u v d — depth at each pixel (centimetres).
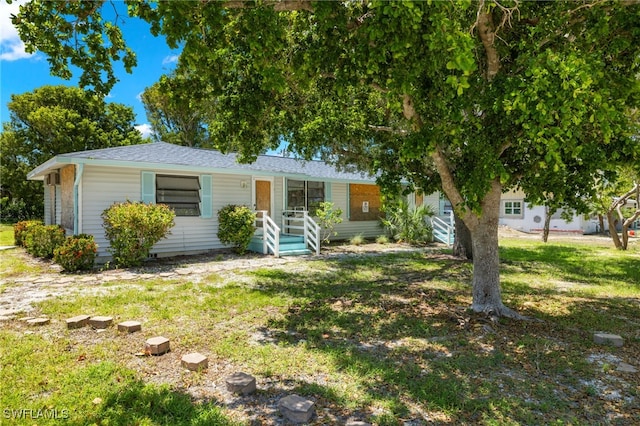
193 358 371
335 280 810
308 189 1516
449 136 456
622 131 398
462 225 1165
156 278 799
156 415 280
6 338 432
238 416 282
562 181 489
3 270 882
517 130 430
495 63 479
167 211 1001
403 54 328
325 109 763
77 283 741
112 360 379
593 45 414
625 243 1417
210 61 492
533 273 938
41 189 2786
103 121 2866
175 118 2941
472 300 598
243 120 596
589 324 520
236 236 1173
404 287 743
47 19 418
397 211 1600
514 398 311
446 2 300
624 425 275
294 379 344
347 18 389
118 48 461
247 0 340
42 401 295
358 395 314
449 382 337
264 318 529
